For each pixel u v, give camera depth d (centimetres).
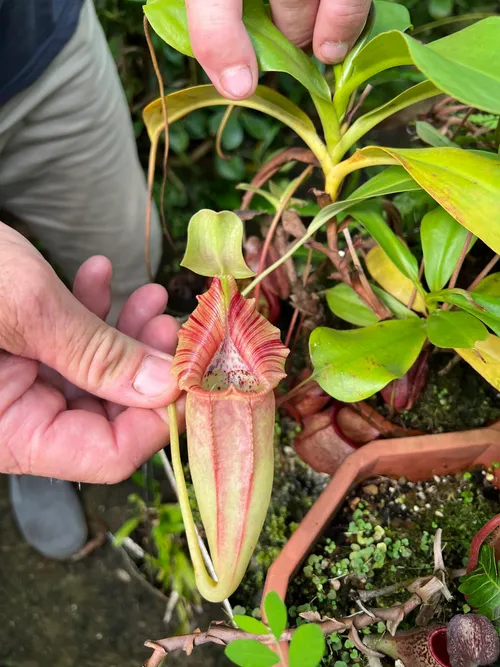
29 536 34
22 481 34
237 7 17
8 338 20
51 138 31
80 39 28
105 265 24
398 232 28
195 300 42
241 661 16
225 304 20
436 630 21
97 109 31
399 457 27
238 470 19
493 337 24
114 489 34
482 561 21
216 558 20
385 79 36
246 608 26
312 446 29
